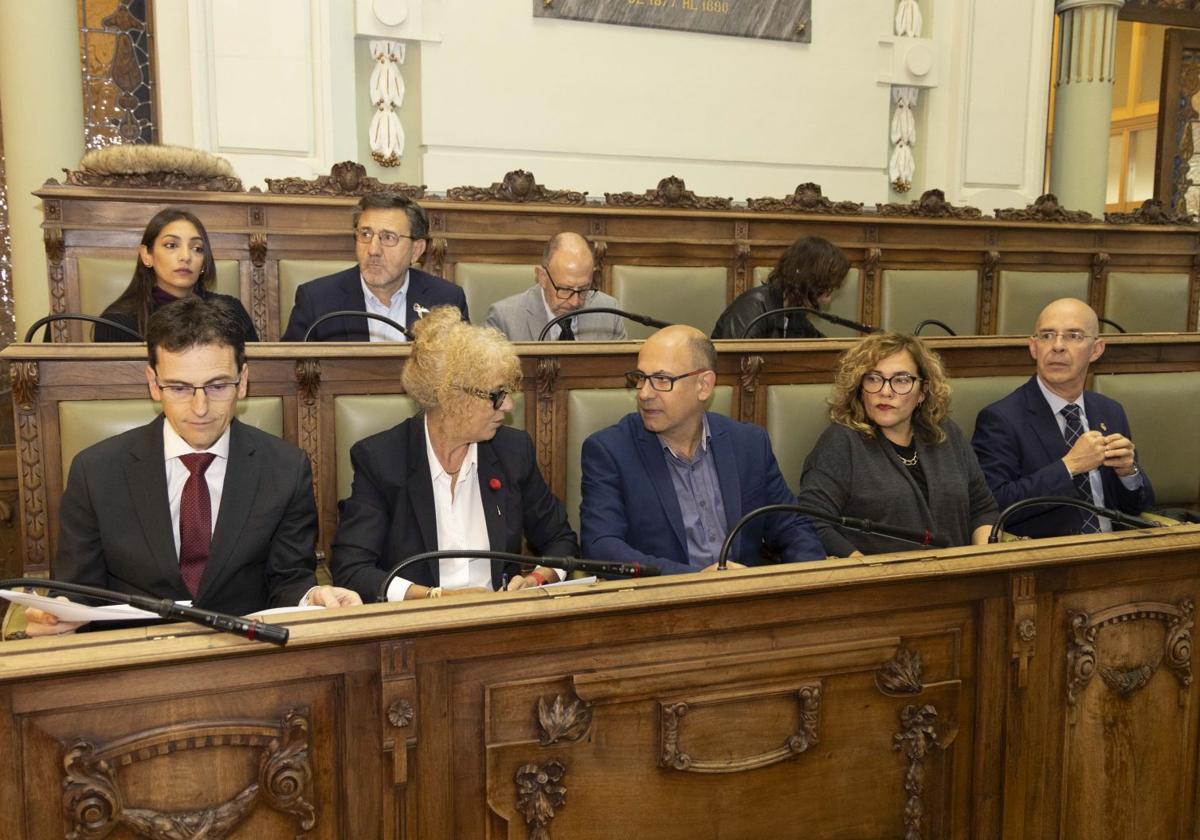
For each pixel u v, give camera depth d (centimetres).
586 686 162
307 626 147
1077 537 196
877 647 180
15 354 238
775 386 309
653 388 248
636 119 592
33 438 243
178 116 516
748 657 172
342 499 260
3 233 540
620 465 259
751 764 174
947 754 189
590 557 247
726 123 612
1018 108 674
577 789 165
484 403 225
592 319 401
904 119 659
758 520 267
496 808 161
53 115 484
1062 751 195
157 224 328
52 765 139
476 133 559
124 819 142
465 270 445
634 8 582
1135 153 1028
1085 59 686
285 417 268
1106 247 565
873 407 281
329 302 354
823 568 177
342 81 531
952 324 525
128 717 142
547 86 570
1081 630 193
